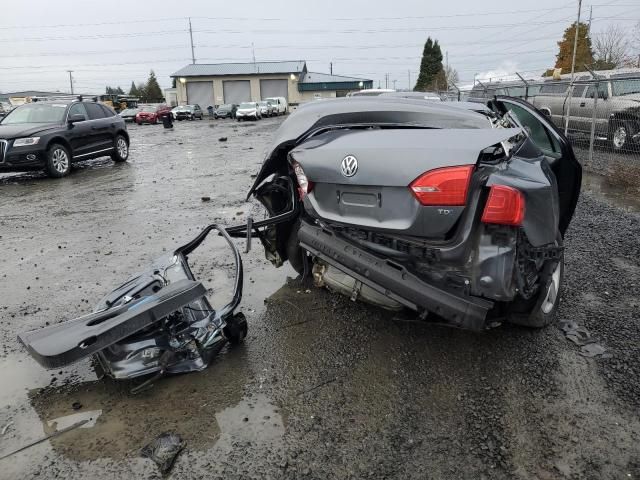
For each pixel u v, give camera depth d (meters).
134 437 2.37
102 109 12.76
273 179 3.77
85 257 5.10
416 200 2.53
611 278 4.21
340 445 2.29
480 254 2.50
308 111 3.48
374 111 3.18
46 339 2.54
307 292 4.01
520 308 3.05
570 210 3.90
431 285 2.62
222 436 2.37
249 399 2.65
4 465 2.21
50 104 11.70
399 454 2.23
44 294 4.15
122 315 2.57
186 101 58.78
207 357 2.93
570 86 11.81
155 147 17.72
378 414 2.50
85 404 2.64
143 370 2.70
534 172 2.79
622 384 2.71
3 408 2.62
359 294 3.12
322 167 2.90
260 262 4.76
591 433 2.34
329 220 2.94
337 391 2.70
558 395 2.63
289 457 2.23
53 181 10.37
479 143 2.53
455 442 2.30
